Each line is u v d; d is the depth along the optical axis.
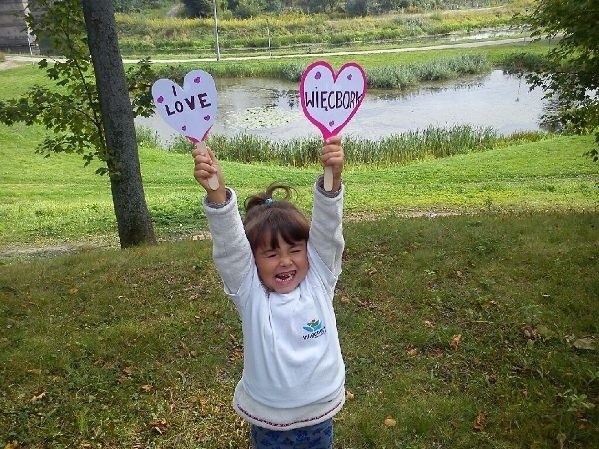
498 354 4.60
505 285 5.73
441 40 53.72
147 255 7.46
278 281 2.51
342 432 3.81
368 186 15.58
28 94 9.09
